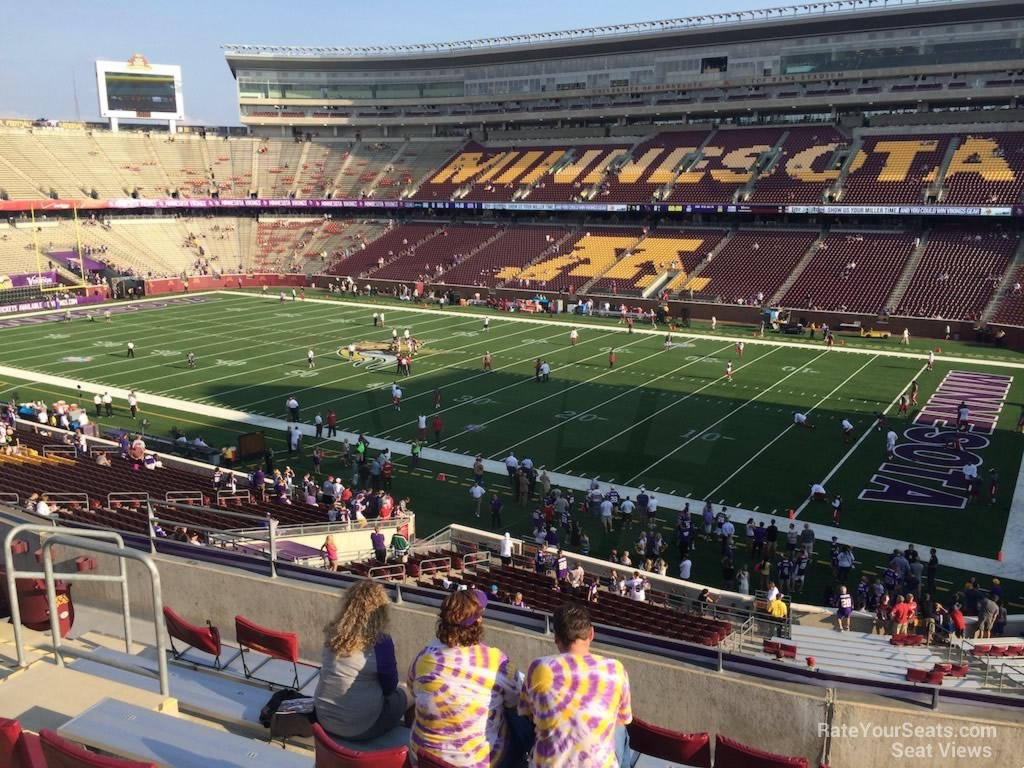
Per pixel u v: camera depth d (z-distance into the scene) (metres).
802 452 33.44
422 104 96.88
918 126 72.44
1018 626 19.53
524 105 92.12
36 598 9.20
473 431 36.62
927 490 29.47
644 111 84.44
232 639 12.52
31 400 41.41
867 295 58.94
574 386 43.75
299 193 92.12
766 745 10.73
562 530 26.62
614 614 16.80
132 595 13.09
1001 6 67.81
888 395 41.28
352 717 5.41
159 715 5.59
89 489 23.28
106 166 86.25
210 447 33.81
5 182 77.38
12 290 68.25
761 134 79.00
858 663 15.71
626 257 71.25
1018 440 34.47
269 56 97.94
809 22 74.62
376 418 38.62
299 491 28.72
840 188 67.31
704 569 24.41
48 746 4.62
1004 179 62.44
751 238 69.44
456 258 78.12
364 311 68.75
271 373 47.03
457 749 4.64
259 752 5.23
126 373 46.94
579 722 4.35
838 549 23.28
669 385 43.81
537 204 79.19
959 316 55.12
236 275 82.94
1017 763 9.78
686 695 11.11
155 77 90.88
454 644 4.77
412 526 24.94
